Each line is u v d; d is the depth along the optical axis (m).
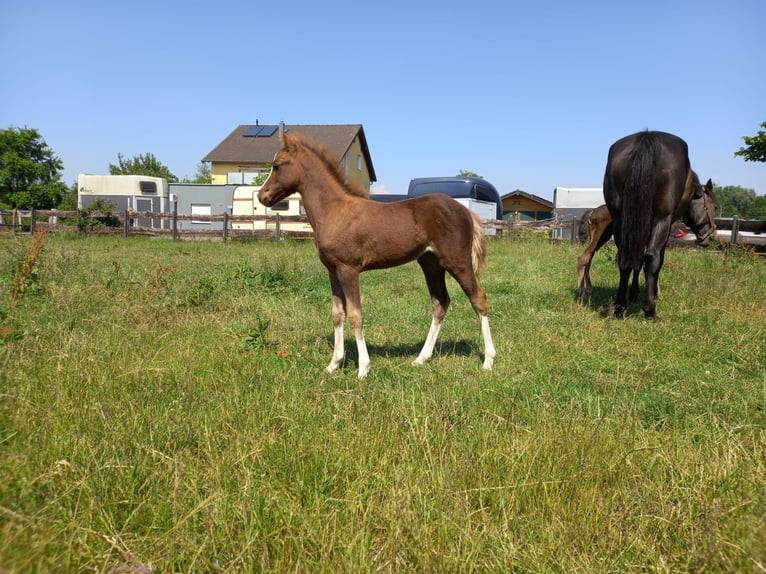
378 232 4.68
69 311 6.07
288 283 8.88
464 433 3.30
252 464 2.76
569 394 4.20
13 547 2.01
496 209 22.28
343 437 3.13
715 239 12.48
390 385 4.29
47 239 17.58
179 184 25.33
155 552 2.17
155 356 4.52
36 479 2.43
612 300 7.27
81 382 3.78
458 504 2.46
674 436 3.29
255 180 28.41
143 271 9.24
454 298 8.09
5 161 42.91
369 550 2.28
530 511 2.56
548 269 11.20
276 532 2.29
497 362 5.04
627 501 2.61
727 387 4.27
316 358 5.12
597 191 25.16
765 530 2.25
